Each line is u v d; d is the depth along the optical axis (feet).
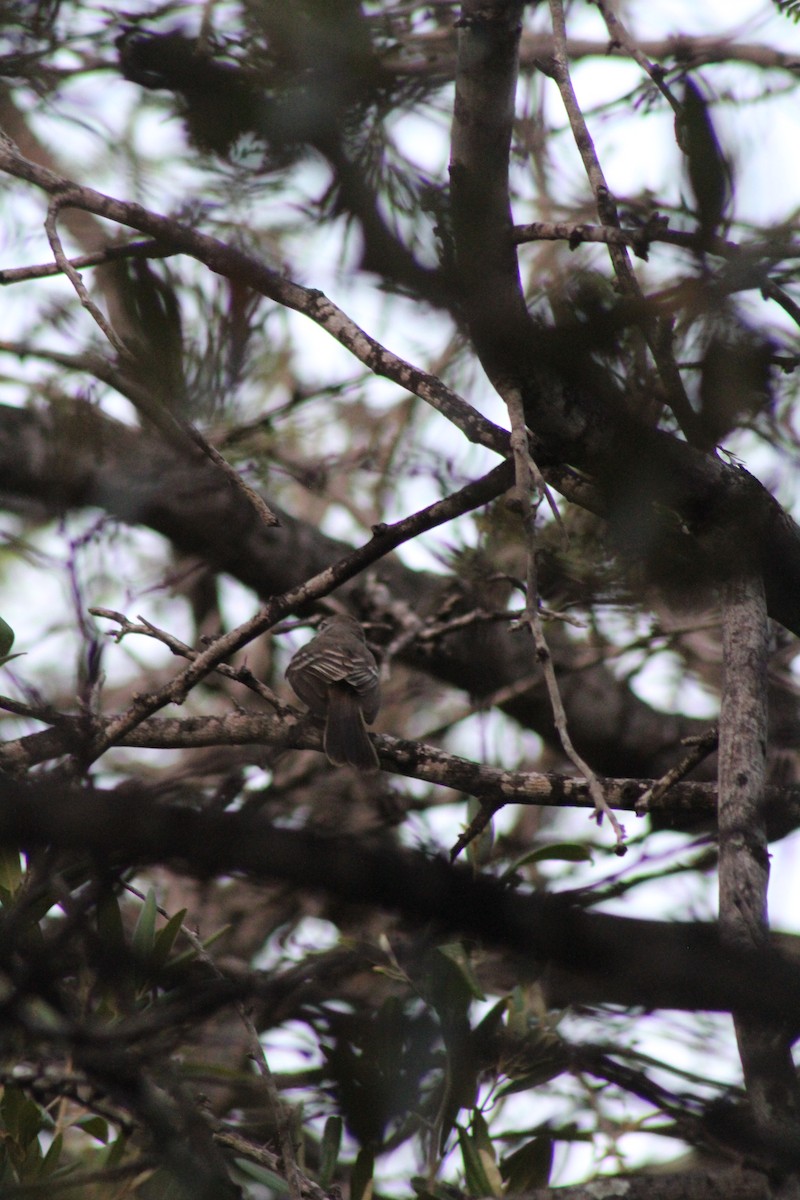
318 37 16.62
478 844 27.73
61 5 23.71
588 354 17.57
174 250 21.15
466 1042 23.58
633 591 22.72
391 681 48.93
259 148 17.25
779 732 39.73
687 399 17.21
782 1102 15.12
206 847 14.03
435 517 21.98
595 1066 24.32
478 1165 22.89
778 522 20.93
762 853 18.21
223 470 19.99
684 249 17.78
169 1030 19.30
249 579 44.42
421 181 17.60
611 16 23.48
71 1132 29.01
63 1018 16.55
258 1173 24.07
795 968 14.99
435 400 22.61
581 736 45.91
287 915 33.32
